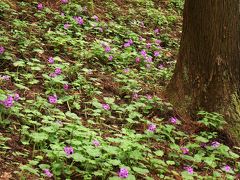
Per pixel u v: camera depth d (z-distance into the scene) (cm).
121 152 432
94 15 786
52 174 397
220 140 509
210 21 528
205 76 532
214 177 444
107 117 508
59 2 786
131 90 560
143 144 470
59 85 532
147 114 529
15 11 677
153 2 1050
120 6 932
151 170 440
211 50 529
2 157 410
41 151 426
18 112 458
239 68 530
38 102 479
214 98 526
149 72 635
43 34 647
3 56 552
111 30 742
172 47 795
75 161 422
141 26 841
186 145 484
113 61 636
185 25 548
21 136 439
